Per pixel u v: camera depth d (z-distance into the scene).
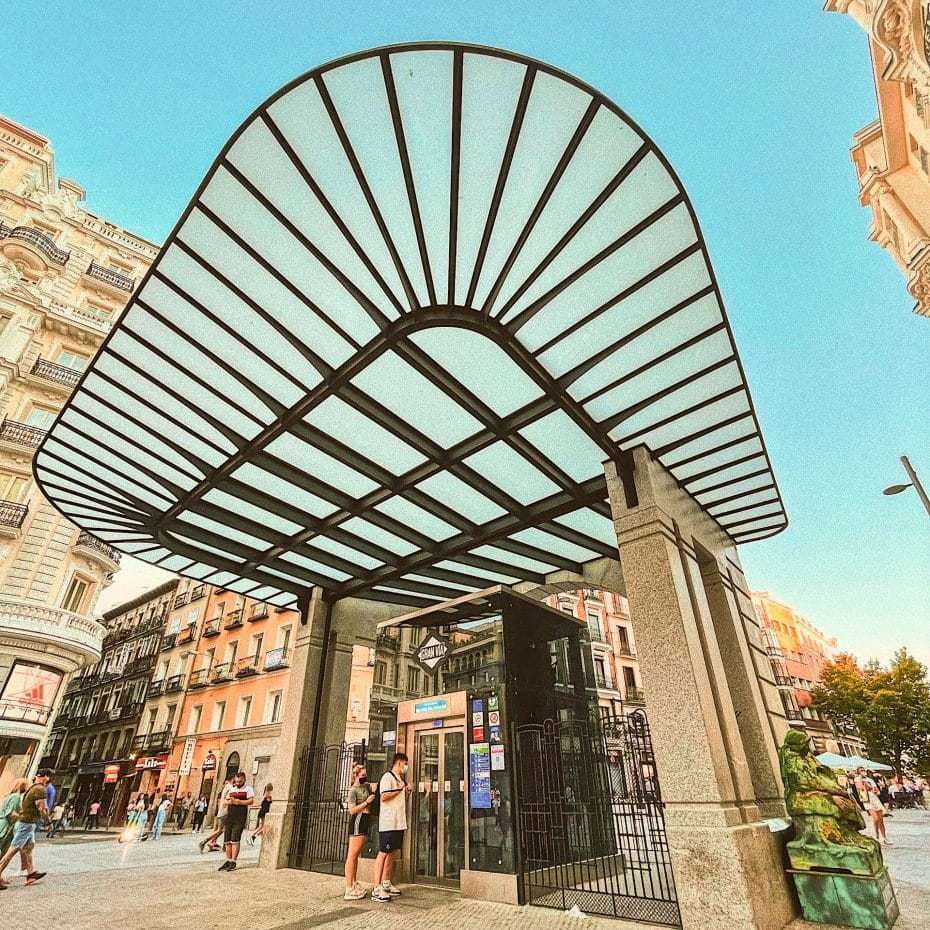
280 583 9.29
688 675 4.80
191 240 4.16
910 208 14.41
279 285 4.49
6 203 21.19
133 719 29.38
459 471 6.43
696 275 4.34
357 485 6.89
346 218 4.02
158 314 4.73
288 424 5.70
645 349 4.98
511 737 5.87
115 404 5.68
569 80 3.29
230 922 4.72
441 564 8.90
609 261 4.26
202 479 6.68
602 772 6.35
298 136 3.58
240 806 8.14
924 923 4.33
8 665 14.93
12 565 16.33
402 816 5.96
